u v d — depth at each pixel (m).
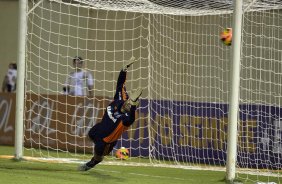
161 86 58.31
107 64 63.75
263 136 42.28
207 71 55.25
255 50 50.00
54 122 50.12
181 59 56.56
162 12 43.84
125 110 29.92
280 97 49.22
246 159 42.09
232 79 31.09
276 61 49.19
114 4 42.53
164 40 58.22
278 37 49.22
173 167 40.31
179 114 45.88
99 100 48.84
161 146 46.28
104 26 63.28
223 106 44.12
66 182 27.98
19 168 33.00
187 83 56.12
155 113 46.72
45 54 64.38
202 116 44.94
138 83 60.84
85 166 32.44
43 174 30.52
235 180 31.42
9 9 72.69
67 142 49.56
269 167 41.97
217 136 44.09
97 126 30.78
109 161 41.94
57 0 44.09
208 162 44.34
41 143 50.56
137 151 46.72
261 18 49.19
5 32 72.75
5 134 53.94
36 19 63.66
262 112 42.47
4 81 65.50
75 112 49.53
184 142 45.50
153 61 57.31
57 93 58.31
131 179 30.97
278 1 39.28
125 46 62.75
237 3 31.02
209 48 55.31
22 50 37.03
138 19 61.78
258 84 49.94
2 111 54.38
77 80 54.06
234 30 31.09
